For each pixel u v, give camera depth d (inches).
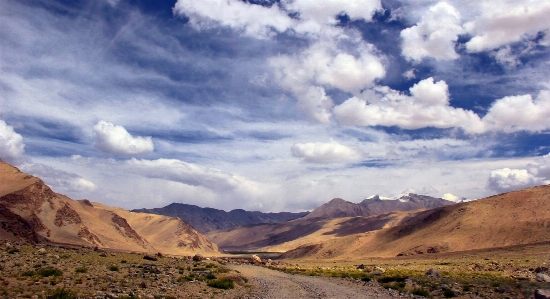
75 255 2185.0
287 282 1898.4
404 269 2989.7
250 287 1601.9
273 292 1451.8
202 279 1589.6
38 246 2596.0
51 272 1268.5
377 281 1849.2
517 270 2411.4
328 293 1433.3
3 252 1833.2
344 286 1695.4
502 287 1314.0
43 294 932.6
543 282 1437.0
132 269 1706.4
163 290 1206.9
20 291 952.9
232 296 1261.1
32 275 1220.5
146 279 1429.6
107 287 1138.0
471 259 4050.2
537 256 3565.5
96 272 1465.3
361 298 1289.4
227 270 2257.6
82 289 1063.0
